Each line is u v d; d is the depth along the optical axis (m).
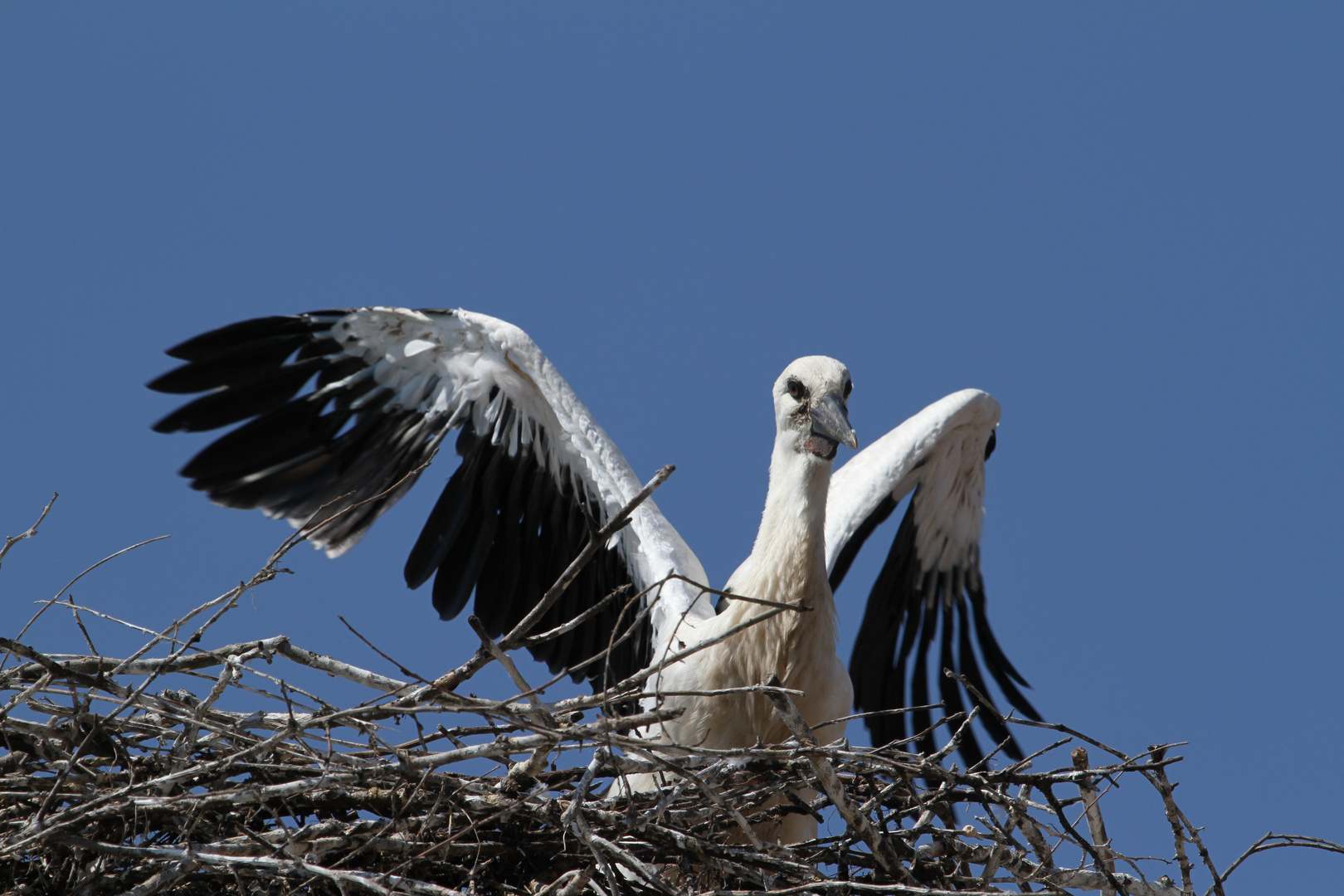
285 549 9.99
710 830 10.49
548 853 10.24
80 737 9.97
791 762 10.46
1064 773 10.22
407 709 9.30
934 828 10.52
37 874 9.80
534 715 9.73
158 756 10.12
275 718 9.76
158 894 9.26
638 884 10.24
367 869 9.90
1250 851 10.46
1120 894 10.38
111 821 9.74
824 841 10.51
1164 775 10.32
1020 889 11.47
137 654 9.78
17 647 9.45
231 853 9.59
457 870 10.02
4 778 9.80
